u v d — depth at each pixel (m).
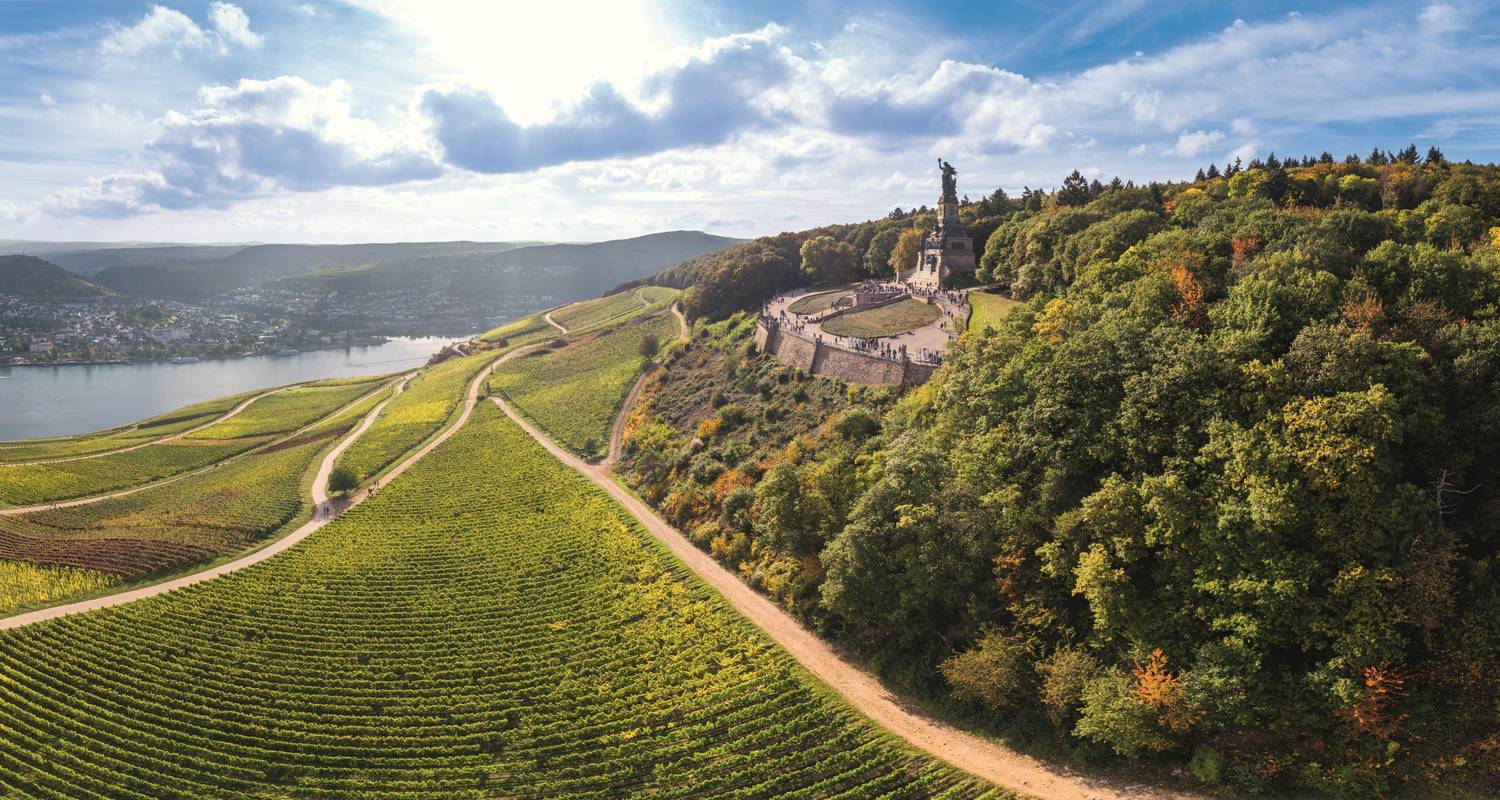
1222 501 65.38
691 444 154.38
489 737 81.25
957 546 79.69
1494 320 66.88
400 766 78.38
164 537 147.12
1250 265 87.19
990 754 69.94
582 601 109.06
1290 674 60.81
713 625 97.12
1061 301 101.62
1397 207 136.50
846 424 120.88
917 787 66.88
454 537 137.12
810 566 97.94
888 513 85.81
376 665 95.75
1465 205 122.00
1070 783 64.69
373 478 184.38
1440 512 60.03
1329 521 60.31
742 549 113.06
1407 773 55.53
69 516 173.25
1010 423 87.88
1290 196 143.00
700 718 81.00
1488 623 56.50
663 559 118.25
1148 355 77.94
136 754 79.81
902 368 129.00
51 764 78.06
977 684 71.12
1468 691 56.28
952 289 191.00
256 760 78.94
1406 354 64.88
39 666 95.00
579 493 155.00
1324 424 61.25
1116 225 127.44
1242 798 58.94
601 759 77.19
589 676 91.19
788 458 122.00
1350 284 75.81
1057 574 73.00
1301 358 67.38
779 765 72.81
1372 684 55.84
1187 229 120.75
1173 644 65.75
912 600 80.19
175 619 108.25
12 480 193.00
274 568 126.50
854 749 72.69
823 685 83.56
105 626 105.75
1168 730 62.34
